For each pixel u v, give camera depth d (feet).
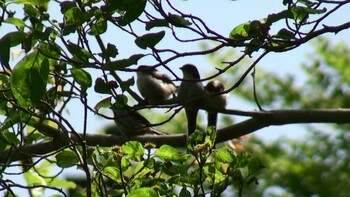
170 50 30.53
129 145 33.53
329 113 48.85
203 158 32.58
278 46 31.01
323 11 30.99
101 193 34.47
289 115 49.08
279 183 82.17
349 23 30.99
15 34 30.12
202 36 31.01
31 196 40.81
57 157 34.27
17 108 35.09
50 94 36.88
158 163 33.55
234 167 33.22
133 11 29.73
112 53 30.81
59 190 35.29
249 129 49.57
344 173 84.17
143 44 30.07
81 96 33.12
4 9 30.96
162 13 30.71
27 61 30.27
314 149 85.92
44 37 30.12
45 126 44.24
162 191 33.17
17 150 35.96
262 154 83.71
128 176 34.45
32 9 31.99
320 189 82.48
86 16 30.55
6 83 34.91
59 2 32.19
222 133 49.75
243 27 31.83
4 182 34.55
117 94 33.06
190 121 56.65
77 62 30.50
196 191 32.94
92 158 34.47
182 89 55.26
